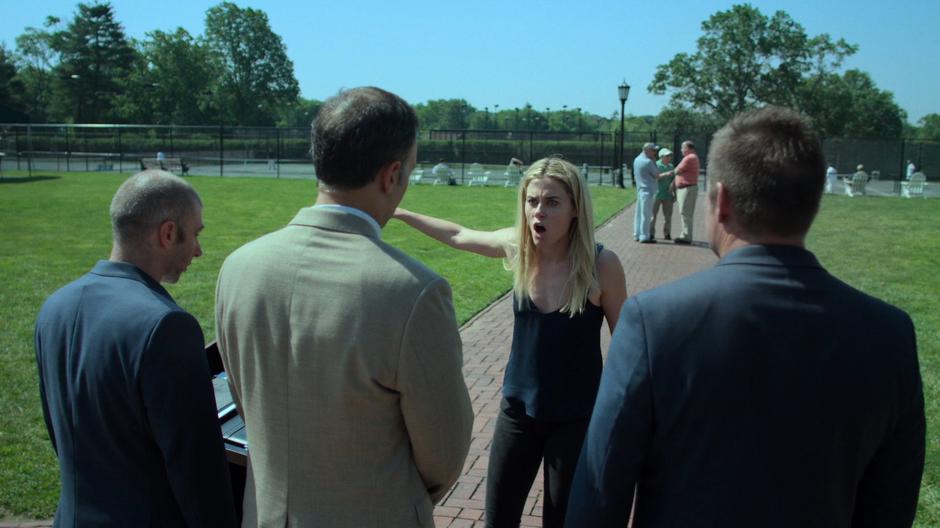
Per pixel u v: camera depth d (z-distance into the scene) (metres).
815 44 67.25
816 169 1.37
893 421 1.38
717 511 1.34
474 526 3.49
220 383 2.71
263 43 95.94
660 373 1.36
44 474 3.97
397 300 1.54
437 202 21.44
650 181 13.01
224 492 1.84
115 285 1.85
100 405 1.76
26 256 11.02
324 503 1.63
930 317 7.84
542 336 2.55
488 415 4.85
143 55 88.69
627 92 28.03
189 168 36.75
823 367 1.32
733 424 1.33
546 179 2.53
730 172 1.40
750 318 1.34
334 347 1.55
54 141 46.50
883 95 72.81
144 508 1.79
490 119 142.50
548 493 2.57
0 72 73.81
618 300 2.61
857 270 10.96
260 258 1.67
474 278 9.45
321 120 1.65
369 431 1.60
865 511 1.46
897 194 31.30
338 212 1.65
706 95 69.19
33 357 5.93
